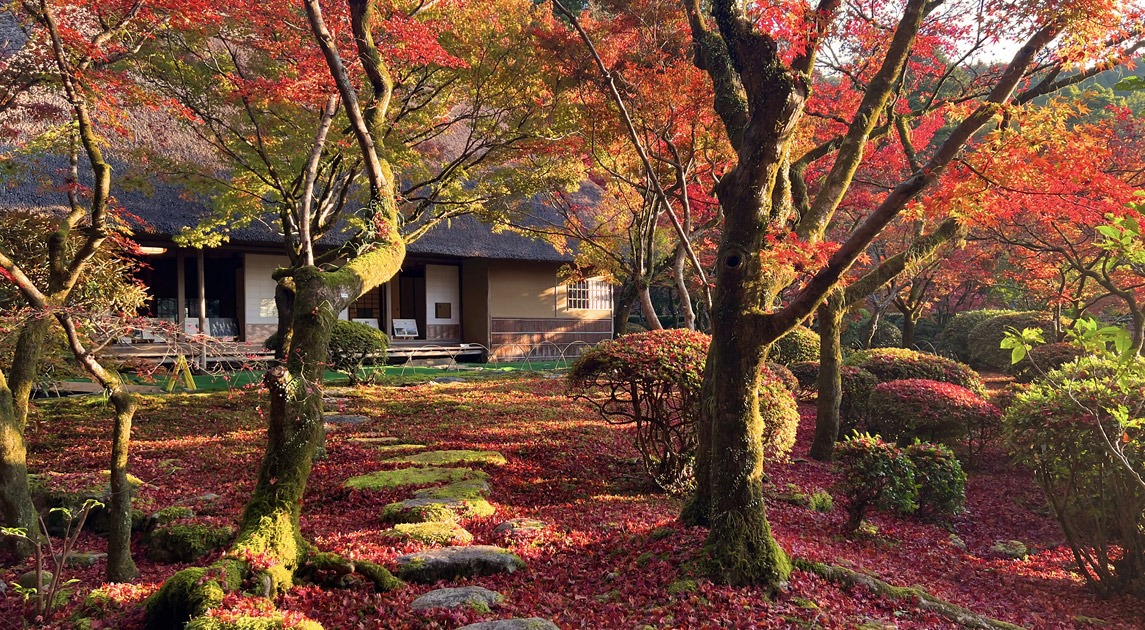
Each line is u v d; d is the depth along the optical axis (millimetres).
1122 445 5598
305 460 4391
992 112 4652
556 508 6559
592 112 9844
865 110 5500
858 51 9836
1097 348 3650
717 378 4984
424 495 6648
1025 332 4137
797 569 5012
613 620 4180
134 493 6570
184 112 8375
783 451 6844
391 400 12773
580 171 13477
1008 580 6188
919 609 4742
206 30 9914
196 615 3633
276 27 9062
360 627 3879
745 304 4867
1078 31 5215
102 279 9711
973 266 19000
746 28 5082
